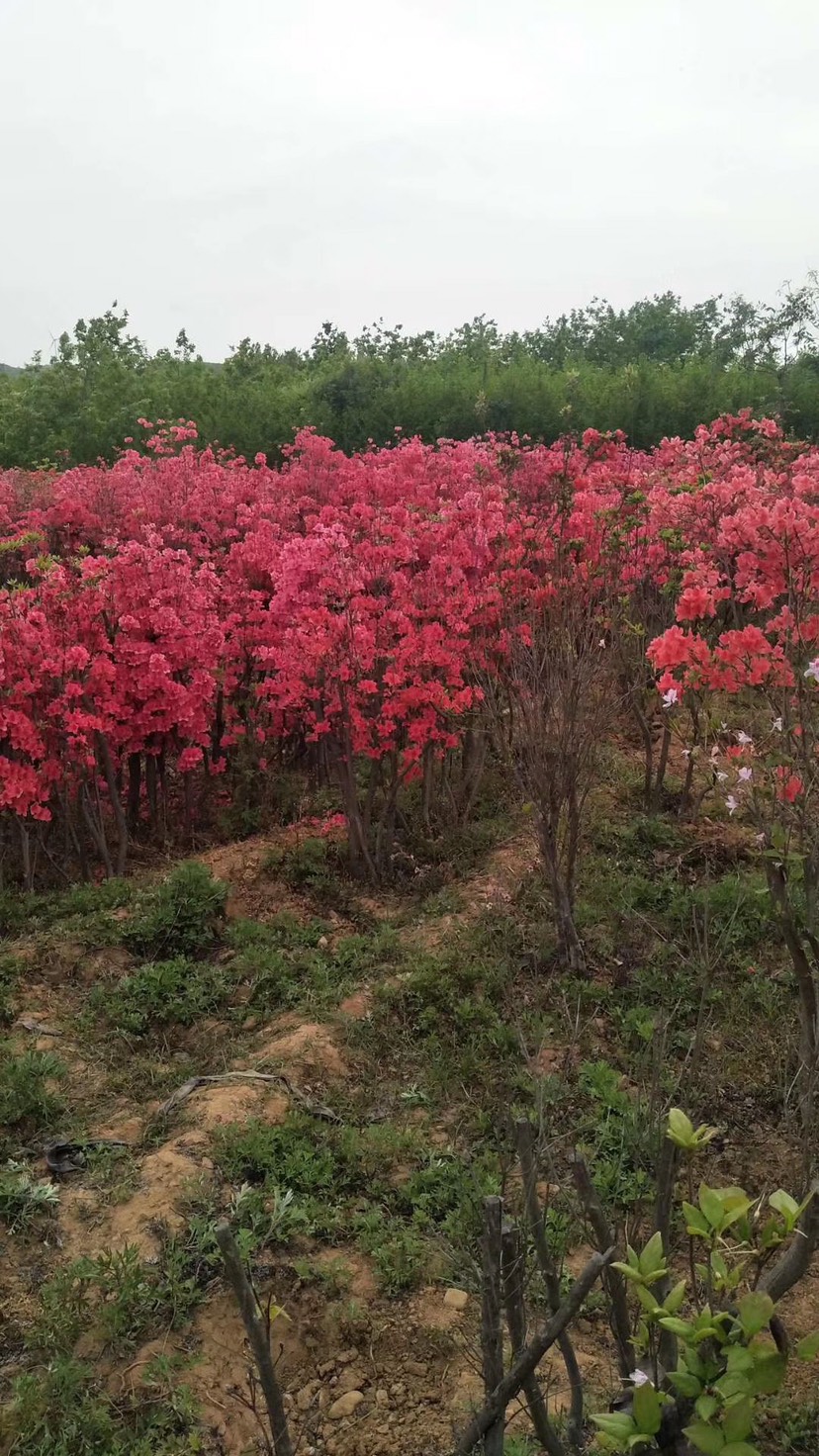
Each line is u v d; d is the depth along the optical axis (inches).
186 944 222.2
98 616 263.9
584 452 424.5
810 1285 131.3
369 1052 181.2
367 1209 143.3
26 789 242.5
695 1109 155.6
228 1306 125.1
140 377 930.1
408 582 253.1
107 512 444.1
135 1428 111.3
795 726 159.5
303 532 413.7
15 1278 131.2
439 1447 108.4
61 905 242.5
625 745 303.9
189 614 269.4
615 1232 129.0
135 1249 128.9
